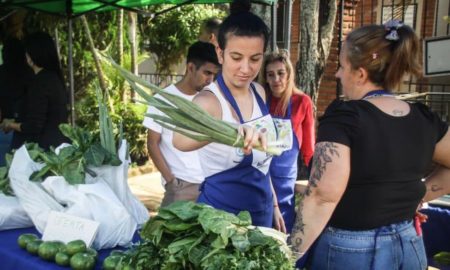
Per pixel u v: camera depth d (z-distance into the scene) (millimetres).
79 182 2207
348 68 1760
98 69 7344
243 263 1519
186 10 9906
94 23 8242
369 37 1696
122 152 2414
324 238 1768
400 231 1727
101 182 2305
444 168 1935
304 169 3762
